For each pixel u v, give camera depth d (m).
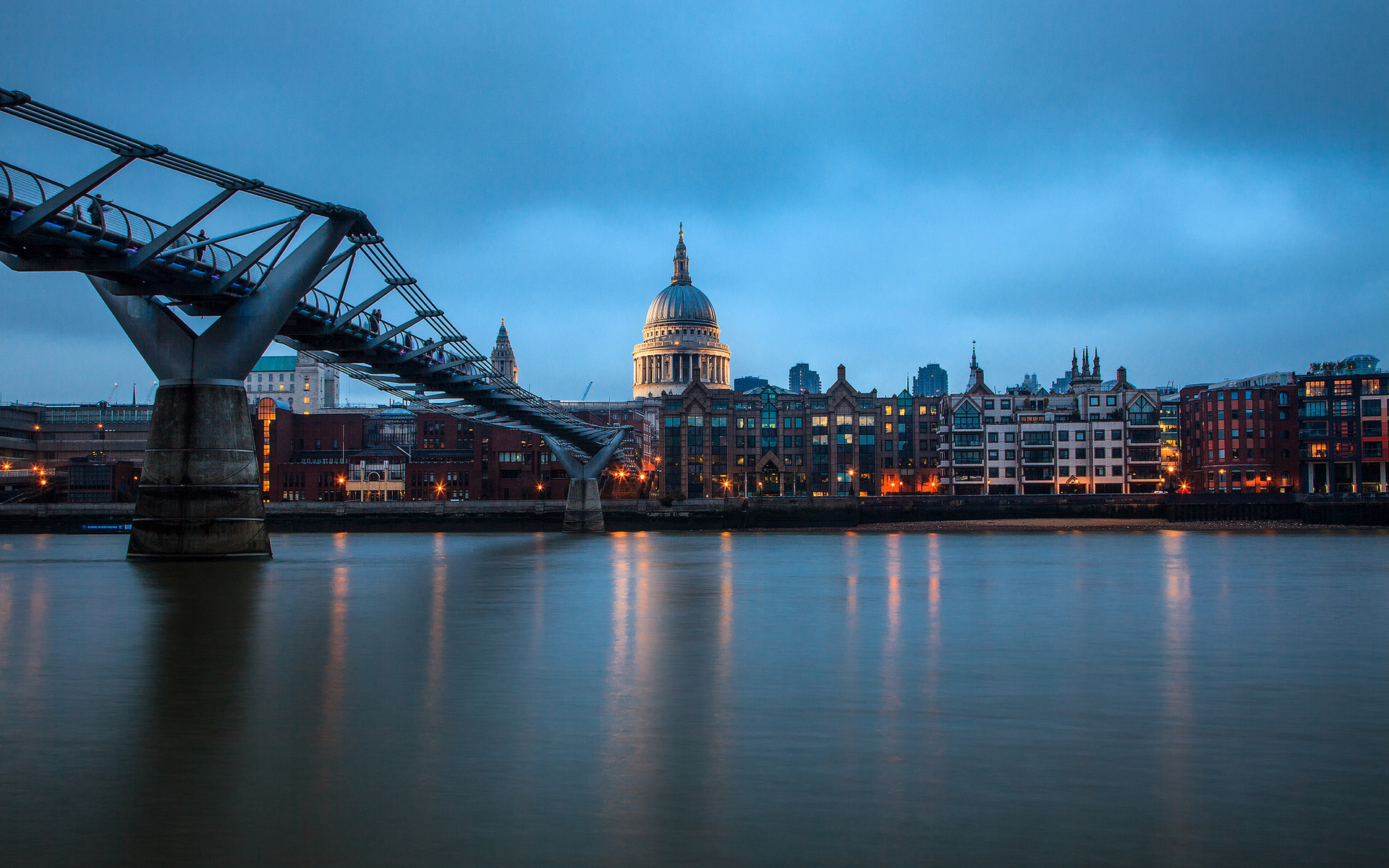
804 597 54.53
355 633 39.72
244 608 48.00
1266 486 163.50
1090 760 21.30
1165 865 15.79
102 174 49.16
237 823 17.44
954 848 16.39
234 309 64.38
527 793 18.98
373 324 77.69
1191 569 74.50
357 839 16.75
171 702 26.67
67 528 146.88
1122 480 171.25
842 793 19.00
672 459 183.88
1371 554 92.19
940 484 178.75
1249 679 30.30
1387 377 160.25
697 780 19.75
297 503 150.75
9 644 36.50
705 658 33.97
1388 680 30.27
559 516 151.88
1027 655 34.72
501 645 36.69
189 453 65.44
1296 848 16.50
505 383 105.75
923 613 46.97
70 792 19.03
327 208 63.47
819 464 183.62
